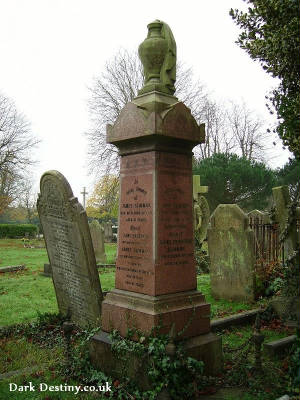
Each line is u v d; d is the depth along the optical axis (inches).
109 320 194.2
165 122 180.9
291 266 249.8
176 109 185.8
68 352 196.5
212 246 360.8
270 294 335.3
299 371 162.9
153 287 180.2
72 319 277.6
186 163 198.2
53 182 270.8
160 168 186.4
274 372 178.9
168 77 197.5
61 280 285.0
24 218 2269.9
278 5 233.0
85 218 257.0
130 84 1181.7
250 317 278.5
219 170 1062.4
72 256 267.3
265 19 252.8
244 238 336.2
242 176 1058.7
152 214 184.1
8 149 1362.0
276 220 365.1
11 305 337.1
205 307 192.5
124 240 198.4
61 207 268.1
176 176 193.0
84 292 261.9
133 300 185.8
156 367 163.8
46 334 254.7
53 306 334.0
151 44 196.2
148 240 185.0
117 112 1159.6
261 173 1067.9
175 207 191.6
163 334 174.6
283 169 1370.6
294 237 290.0
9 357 214.2
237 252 341.4
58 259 284.0
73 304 275.9
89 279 255.1
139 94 199.2
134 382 171.0
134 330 179.3
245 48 266.4
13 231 1433.3
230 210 346.3
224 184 1063.6
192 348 177.9
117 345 178.5
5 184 1524.4
